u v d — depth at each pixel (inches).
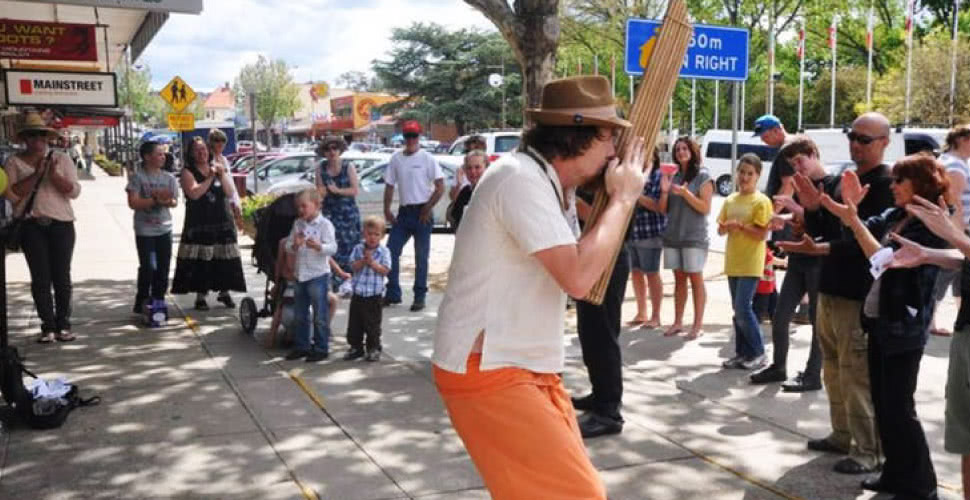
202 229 330.0
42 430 195.5
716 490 160.2
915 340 144.2
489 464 95.1
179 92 773.3
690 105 1822.1
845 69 1765.5
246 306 295.9
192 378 239.1
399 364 255.4
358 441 187.9
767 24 1622.8
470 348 94.2
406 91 2640.3
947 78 1327.5
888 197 163.3
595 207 99.6
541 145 97.7
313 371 246.8
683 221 281.6
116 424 199.6
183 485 164.2
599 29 1513.3
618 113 100.0
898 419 148.3
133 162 1155.9
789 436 188.9
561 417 95.7
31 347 276.2
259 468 172.6
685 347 275.3
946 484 162.6
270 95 3262.8
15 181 277.3
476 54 2507.4
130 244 557.6
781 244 169.9
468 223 96.3
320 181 367.9
